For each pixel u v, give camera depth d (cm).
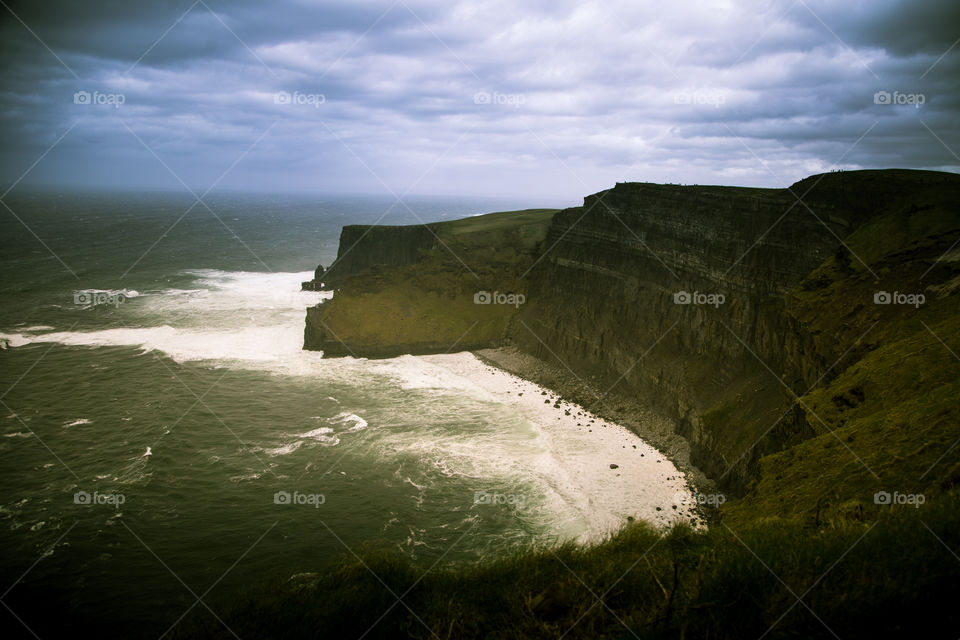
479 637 807
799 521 1175
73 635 2175
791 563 761
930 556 693
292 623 955
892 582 656
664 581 821
